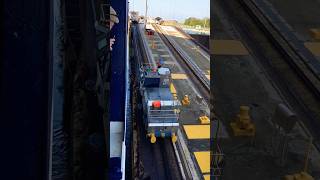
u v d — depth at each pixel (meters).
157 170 22.81
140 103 31.98
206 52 74.62
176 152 25.41
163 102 26.69
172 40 90.06
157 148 26.11
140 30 104.31
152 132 26.48
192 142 27.25
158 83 30.25
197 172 22.72
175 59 62.94
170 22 140.38
